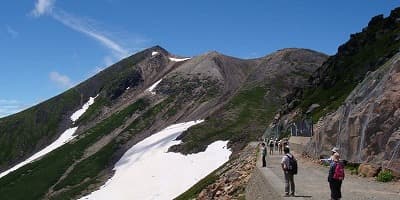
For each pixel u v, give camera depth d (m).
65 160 180.25
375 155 30.81
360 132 33.56
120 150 185.12
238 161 78.00
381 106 31.11
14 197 148.38
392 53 84.69
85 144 199.25
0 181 172.50
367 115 32.91
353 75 95.06
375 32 106.50
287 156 23.33
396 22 102.44
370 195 23.34
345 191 24.81
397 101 30.17
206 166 133.75
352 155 34.34
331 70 110.81
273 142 65.75
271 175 31.25
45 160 188.25
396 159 28.17
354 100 37.25
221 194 46.12
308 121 78.88
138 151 175.12
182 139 168.38
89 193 136.50
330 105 85.00
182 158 146.88
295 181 29.95
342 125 38.38
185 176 129.25
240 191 43.09
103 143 198.75
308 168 38.97
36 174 168.12
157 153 162.00
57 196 141.50
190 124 198.88
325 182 29.34
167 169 140.62
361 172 30.92
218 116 191.38
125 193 128.75
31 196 146.88
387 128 30.02
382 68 35.91
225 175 60.47
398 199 22.00
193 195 70.00
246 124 175.12
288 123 100.75
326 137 42.62
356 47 109.19
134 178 140.88
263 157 41.09
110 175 154.50
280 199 23.02
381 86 33.03
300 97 117.88
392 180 27.70
